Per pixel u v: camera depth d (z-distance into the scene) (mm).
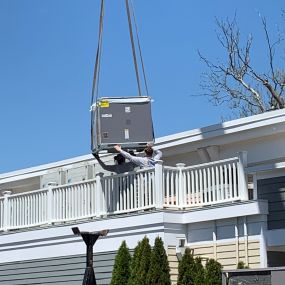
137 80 17125
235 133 17031
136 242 15375
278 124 16109
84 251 16469
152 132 16359
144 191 15617
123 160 16875
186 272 13852
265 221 14195
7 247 18484
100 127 16141
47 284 17250
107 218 16078
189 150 18250
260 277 9883
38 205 17953
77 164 21359
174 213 15188
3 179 24359
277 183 14305
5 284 18344
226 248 14656
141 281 14031
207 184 15250
